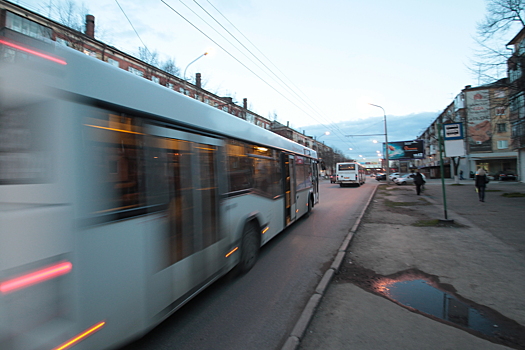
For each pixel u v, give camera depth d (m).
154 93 2.86
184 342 3.02
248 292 4.27
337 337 3.00
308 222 9.95
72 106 2.02
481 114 37.16
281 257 5.98
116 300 2.25
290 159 8.13
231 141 4.54
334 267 5.04
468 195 17.48
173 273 2.95
